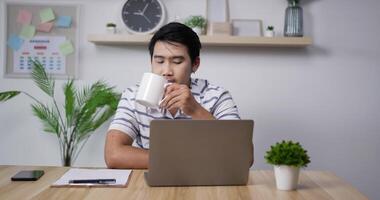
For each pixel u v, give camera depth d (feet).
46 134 8.64
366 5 8.57
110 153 4.34
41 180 3.43
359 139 8.68
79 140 8.23
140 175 3.69
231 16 8.50
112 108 7.79
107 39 8.00
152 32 8.26
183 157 3.27
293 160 3.18
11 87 8.58
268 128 8.59
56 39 8.54
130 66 8.52
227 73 8.52
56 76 8.53
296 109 8.61
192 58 4.84
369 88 8.63
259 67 8.55
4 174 3.65
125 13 8.32
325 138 8.65
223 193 3.12
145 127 5.08
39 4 8.52
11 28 8.55
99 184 3.27
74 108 8.05
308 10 8.55
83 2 8.53
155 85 3.66
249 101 8.57
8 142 8.65
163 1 8.47
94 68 8.53
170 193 3.09
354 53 8.61
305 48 8.57
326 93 8.62
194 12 8.47
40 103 8.59
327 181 3.59
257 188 3.30
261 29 8.45
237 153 3.33
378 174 8.71
